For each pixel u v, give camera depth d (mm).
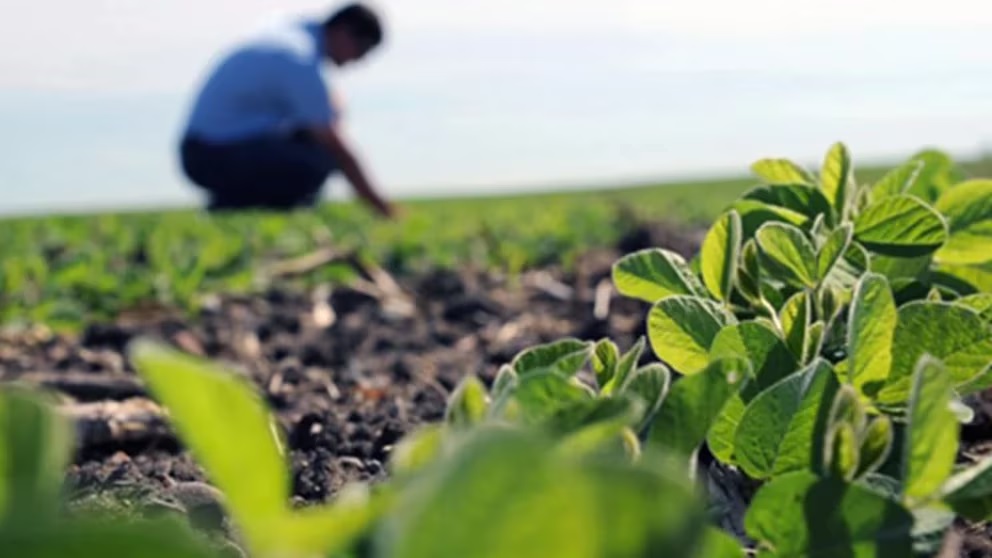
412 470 956
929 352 1501
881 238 1867
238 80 15047
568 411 1019
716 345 1553
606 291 5852
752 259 1777
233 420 803
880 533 1120
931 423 1106
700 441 1146
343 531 786
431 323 5805
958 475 1163
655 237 8375
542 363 1346
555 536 676
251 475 830
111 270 7949
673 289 1800
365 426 2812
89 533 653
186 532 702
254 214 12391
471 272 7684
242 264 7387
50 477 778
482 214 12828
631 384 1215
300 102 14508
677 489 749
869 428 1289
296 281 7242
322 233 9594
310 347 5156
